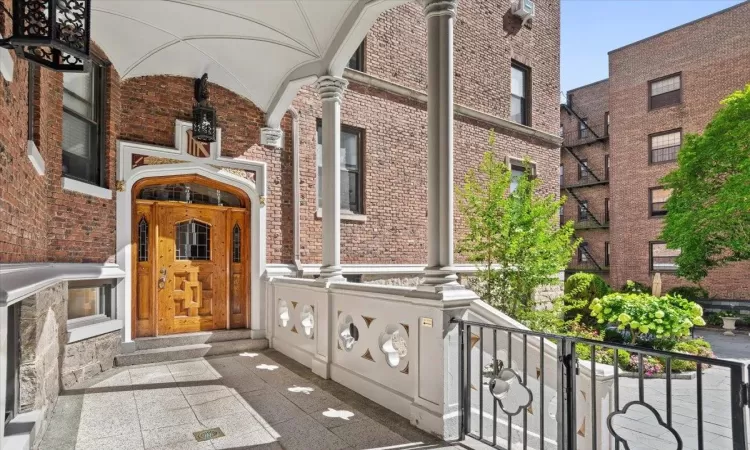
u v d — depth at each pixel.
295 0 5.18
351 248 8.59
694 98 19.83
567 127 26.86
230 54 6.29
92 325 5.30
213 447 3.38
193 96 6.68
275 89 6.92
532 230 8.59
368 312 4.59
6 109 2.80
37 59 2.71
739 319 15.76
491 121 11.27
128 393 4.64
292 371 5.51
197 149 6.61
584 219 25.38
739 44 18.52
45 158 4.61
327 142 5.78
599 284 13.55
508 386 3.38
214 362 5.96
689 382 7.77
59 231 4.96
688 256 17.30
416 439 3.55
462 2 10.80
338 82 5.86
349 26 5.34
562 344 2.87
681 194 17.44
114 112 5.90
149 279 6.37
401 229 9.36
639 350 2.43
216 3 5.22
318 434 3.63
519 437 4.45
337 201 5.72
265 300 7.09
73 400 4.42
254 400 4.44
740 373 2.06
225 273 7.02
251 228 7.17
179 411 4.14
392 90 9.32
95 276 5.27
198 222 6.85
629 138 22.16
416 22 9.89
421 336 3.82
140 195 6.36
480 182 10.77
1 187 2.68
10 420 3.11
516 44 12.07
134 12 5.29
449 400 3.59
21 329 3.28
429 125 4.04
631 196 21.98
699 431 2.15
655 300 7.61
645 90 21.58
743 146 15.58
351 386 4.77
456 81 10.59
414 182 9.62
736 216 15.88
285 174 7.56
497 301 8.62
